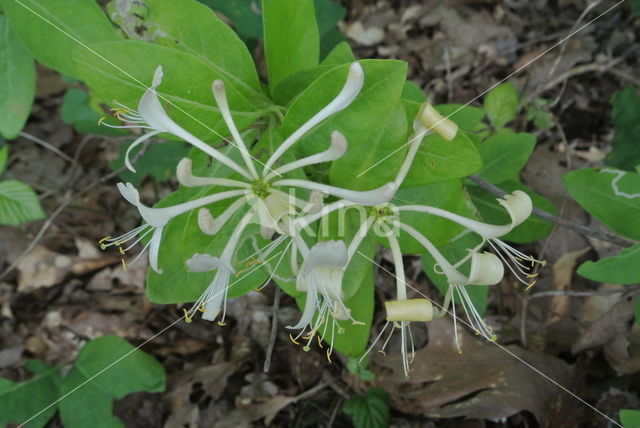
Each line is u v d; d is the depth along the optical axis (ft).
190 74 0.63
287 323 1.25
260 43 1.36
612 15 1.43
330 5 1.09
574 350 1.10
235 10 1.02
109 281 1.37
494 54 1.46
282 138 0.65
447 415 1.05
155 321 1.32
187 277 0.72
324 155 0.60
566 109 1.36
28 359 1.29
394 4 1.57
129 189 0.59
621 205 0.78
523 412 1.07
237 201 0.63
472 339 1.12
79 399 1.12
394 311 0.62
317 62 0.74
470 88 1.43
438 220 0.70
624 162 1.18
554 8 1.49
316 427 1.14
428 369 1.11
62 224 1.43
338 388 1.17
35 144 1.52
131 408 1.20
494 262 0.63
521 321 1.16
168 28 0.70
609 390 1.05
